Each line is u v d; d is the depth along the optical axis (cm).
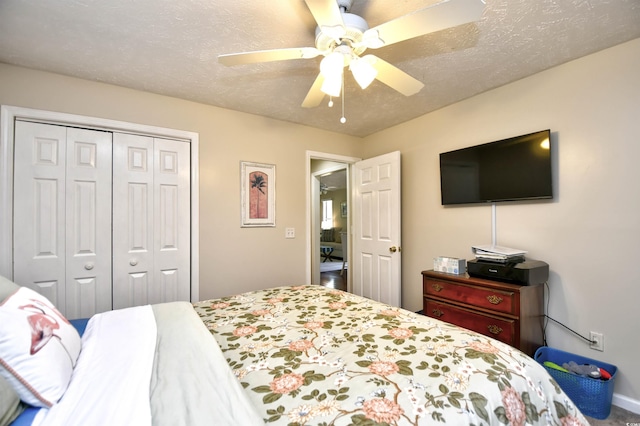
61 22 158
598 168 189
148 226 248
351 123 326
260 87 238
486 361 106
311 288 221
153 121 247
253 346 121
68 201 220
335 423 74
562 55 193
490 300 199
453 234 274
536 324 199
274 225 310
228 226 283
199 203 268
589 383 171
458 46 182
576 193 198
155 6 146
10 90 201
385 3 145
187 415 73
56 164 216
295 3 144
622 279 180
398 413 79
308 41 176
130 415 72
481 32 168
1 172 197
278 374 99
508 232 235
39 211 210
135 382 87
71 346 101
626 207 179
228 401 79
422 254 302
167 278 255
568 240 202
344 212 926
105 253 232
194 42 177
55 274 215
